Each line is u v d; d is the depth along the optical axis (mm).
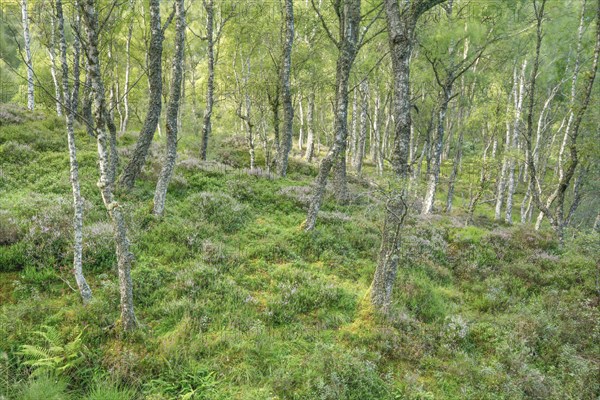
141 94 32219
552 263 13211
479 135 42250
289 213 14312
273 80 20797
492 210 36000
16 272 7914
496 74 22859
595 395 7070
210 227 11320
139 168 13008
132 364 6086
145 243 9625
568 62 23344
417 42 16266
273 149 24797
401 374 7199
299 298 8781
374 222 14883
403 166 8672
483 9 14969
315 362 6785
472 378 7242
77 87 17500
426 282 11148
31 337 6160
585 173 19484
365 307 8875
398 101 8672
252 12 21531
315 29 20875
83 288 7199
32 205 9977
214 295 8250
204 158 19812
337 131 12211
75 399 5500
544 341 8664
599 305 10641
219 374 6340
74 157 7184
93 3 6078
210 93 19531
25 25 19328
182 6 11047
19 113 18312
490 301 10484
